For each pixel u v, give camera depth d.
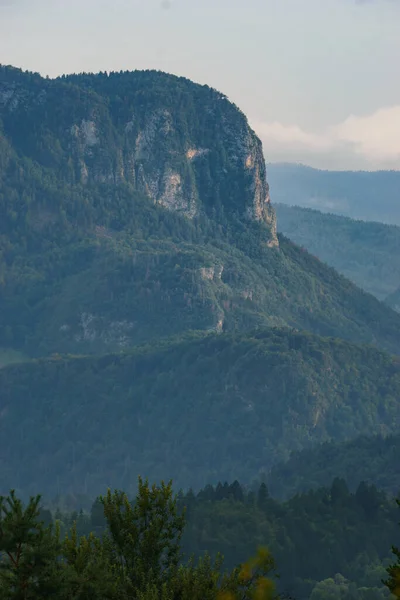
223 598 95.69
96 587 96.56
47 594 93.81
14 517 93.94
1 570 93.81
